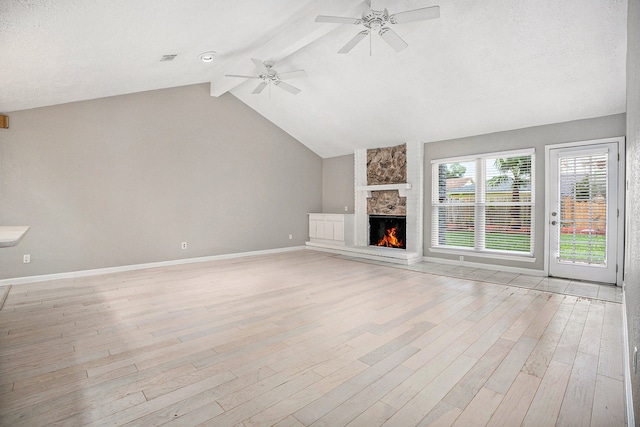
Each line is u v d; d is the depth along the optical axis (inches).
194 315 130.0
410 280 188.5
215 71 221.9
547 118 189.6
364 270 217.8
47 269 187.6
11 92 148.9
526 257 203.2
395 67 185.5
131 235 217.0
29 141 180.9
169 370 87.6
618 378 83.0
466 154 228.7
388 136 257.6
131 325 119.5
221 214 261.3
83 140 197.8
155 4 109.6
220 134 259.8
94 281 185.5
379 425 65.8
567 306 139.7
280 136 301.0
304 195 321.4
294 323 121.4
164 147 230.4
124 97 212.4
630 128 89.8
